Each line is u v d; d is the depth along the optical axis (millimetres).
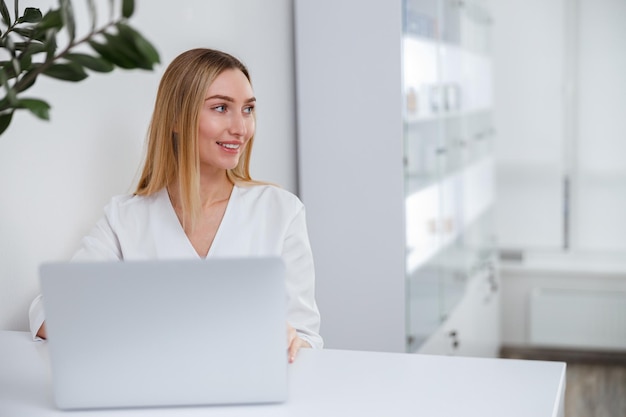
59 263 1455
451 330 3736
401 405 1469
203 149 2117
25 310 2137
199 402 1503
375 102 3059
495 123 5297
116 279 1456
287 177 3215
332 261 3176
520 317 5234
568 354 5152
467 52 4066
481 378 1591
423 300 3311
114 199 2184
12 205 2072
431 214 3404
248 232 2158
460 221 3906
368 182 3100
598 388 4543
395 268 3092
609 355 5117
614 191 5164
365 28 3041
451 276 3736
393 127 3047
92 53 2299
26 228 2119
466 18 4039
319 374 1637
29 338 1930
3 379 1658
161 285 1456
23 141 2096
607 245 5215
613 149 5129
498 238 5363
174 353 1483
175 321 1470
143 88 2541
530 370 1629
